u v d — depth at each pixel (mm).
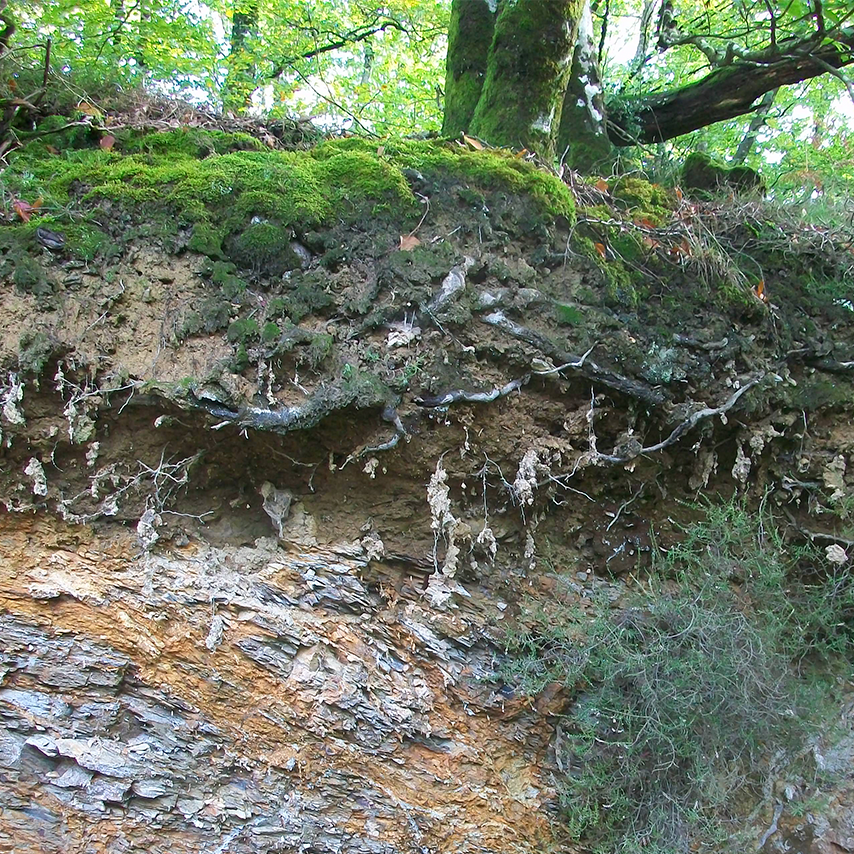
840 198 3639
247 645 2518
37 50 3209
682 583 2791
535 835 2711
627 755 2639
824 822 2744
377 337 2537
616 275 2822
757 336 2920
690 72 5906
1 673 2357
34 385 2303
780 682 2680
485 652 2768
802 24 4441
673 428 2760
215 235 2553
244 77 5480
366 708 2582
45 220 2439
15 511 2443
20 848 2348
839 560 2893
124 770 2416
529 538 2873
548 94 3424
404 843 2609
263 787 2527
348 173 2760
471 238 2738
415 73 6879
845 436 2963
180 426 2436
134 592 2482
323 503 2686
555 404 2688
